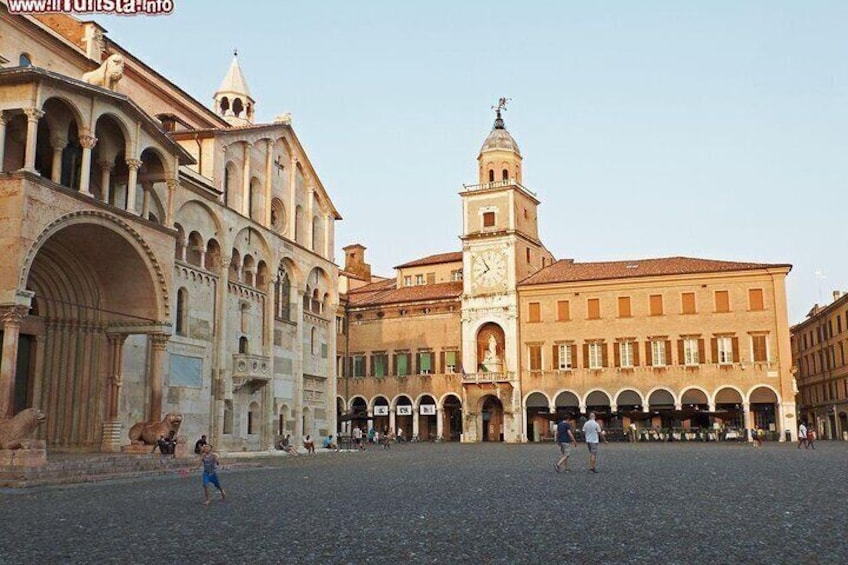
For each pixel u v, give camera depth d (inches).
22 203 1067.9
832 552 468.4
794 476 1043.3
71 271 1342.3
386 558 466.3
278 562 457.4
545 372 3011.8
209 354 1734.7
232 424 1825.8
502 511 679.1
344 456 1884.8
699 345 2812.5
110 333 1380.4
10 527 605.6
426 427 3304.6
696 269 2869.1
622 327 2920.8
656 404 2842.0
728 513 649.6
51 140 1194.0
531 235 3371.1
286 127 2196.1
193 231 1711.4
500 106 3523.6
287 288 2203.5
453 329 3230.8
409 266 3668.8
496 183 3218.5
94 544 523.5
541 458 1643.7
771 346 2728.8
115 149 1327.5
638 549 484.4
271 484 1006.4
